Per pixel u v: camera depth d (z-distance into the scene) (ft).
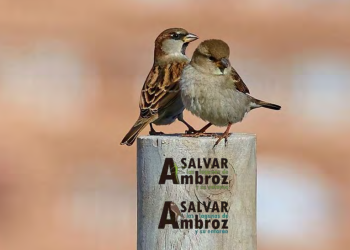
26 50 85.25
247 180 20.08
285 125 65.31
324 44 91.04
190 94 23.90
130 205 51.01
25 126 65.67
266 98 73.56
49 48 86.74
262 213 49.06
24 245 45.73
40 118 67.87
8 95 72.38
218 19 97.35
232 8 100.37
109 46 88.53
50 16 97.19
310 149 61.31
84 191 52.95
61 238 46.32
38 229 47.78
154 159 19.97
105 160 58.23
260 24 96.73
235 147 19.95
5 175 55.72
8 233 46.68
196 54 23.91
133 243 45.98
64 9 98.58
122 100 72.84
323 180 55.42
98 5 100.22
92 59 84.43
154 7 100.37
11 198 51.60
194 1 102.53
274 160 58.65
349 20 97.96
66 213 49.83
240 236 20.06
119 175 55.62
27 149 60.75
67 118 67.92
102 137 63.77
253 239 20.30
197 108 24.04
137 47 88.89
